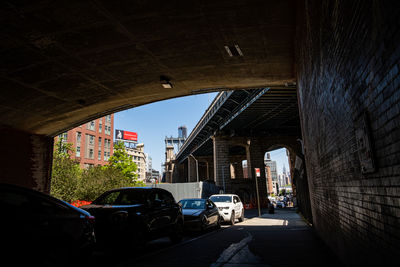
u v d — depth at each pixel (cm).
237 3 840
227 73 1415
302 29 814
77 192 2186
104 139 6444
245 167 10525
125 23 891
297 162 1669
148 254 727
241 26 975
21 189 418
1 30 829
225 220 1574
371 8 249
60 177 2077
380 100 254
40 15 791
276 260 621
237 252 727
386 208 270
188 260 640
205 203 1310
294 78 1523
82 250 478
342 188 478
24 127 1488
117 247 672
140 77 1337
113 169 2684
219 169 4331
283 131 4541
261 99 2850
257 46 1130
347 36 338
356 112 337
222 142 4425
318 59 572
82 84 1273
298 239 922
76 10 793
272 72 1426
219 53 1186
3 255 366
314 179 940
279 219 1952
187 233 1212
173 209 922
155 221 792
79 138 5719
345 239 488
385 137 251
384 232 280
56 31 873
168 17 889
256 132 4488
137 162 13462
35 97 1262
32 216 411
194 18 908
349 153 400
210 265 587
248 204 4181
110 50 1043
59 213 456
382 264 294
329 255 654
